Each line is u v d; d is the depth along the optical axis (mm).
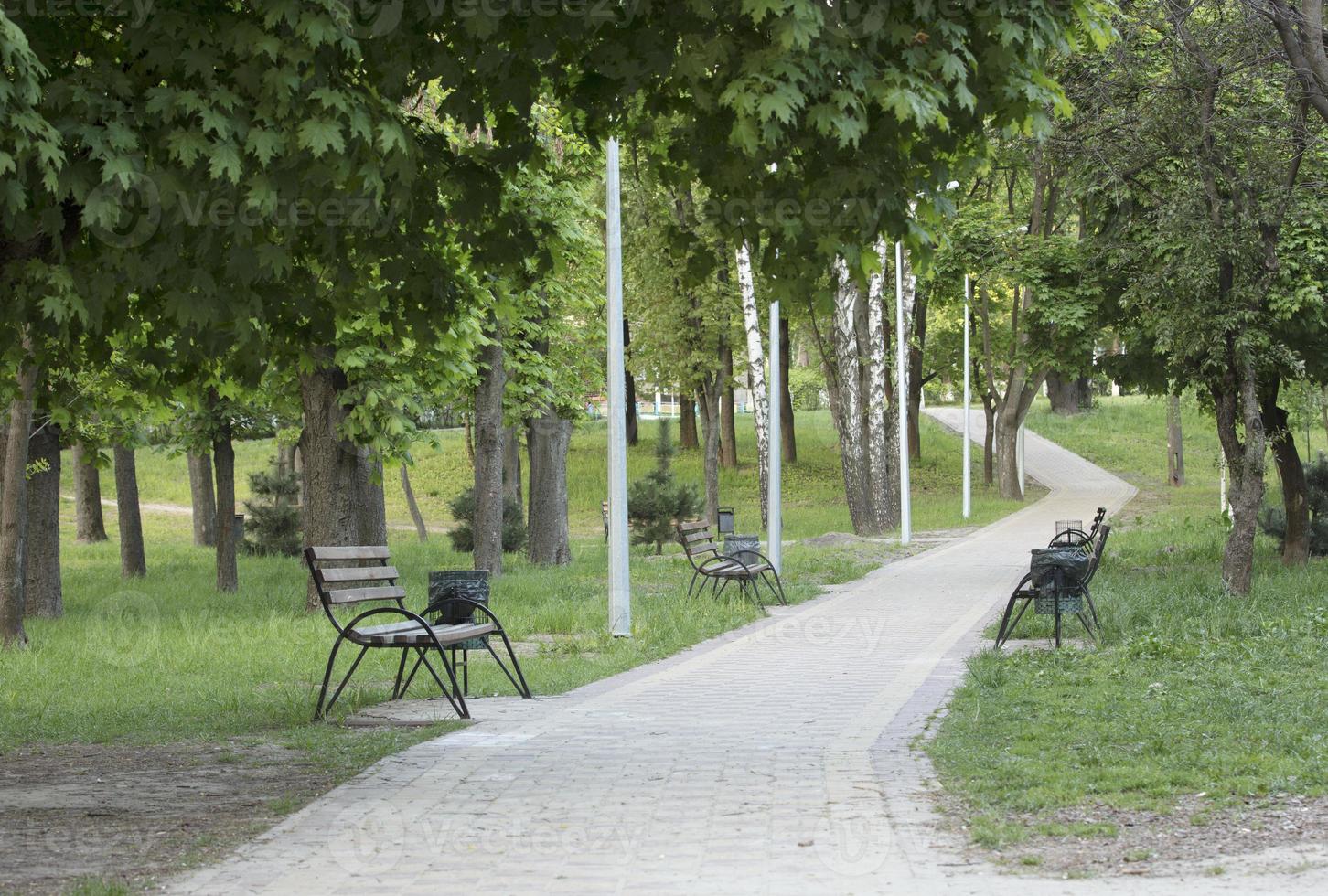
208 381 10391
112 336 9227
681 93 8250
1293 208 19234
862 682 11977
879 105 7418
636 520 37250
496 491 27844
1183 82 18797
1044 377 52531
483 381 27641
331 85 7043
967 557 30281
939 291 50031
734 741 8922
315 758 8562
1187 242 18797
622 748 8680
